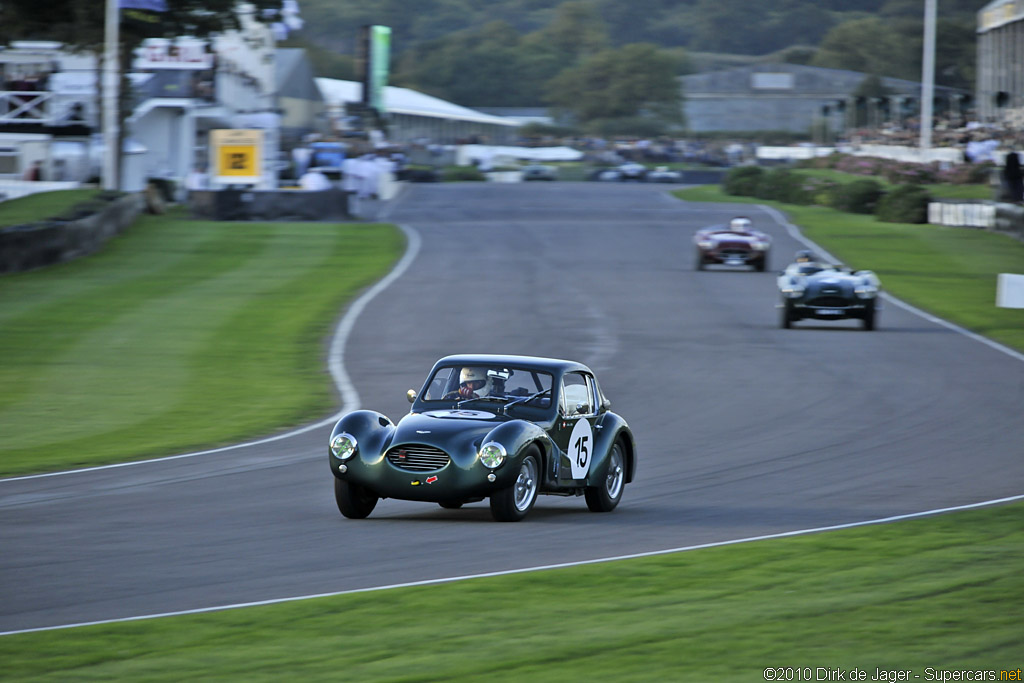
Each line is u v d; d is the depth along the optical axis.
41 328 96.38
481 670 22.69
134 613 27.08
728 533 37.62
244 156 196.75
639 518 40.84
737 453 55.62
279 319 103.25
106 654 23.72
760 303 118.56
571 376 42.25
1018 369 83.44
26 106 194.62
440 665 22.98
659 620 26.25
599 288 127.25
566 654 23.69
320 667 22.91
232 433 60.22
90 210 150.50
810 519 40.31
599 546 35.12
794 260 155.62
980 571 31.06
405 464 38.28
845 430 61.75
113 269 133.62
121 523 38.56
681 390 74.56
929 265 151.50
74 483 46.88
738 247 142.00
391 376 79.06
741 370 82.06
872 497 44.84
